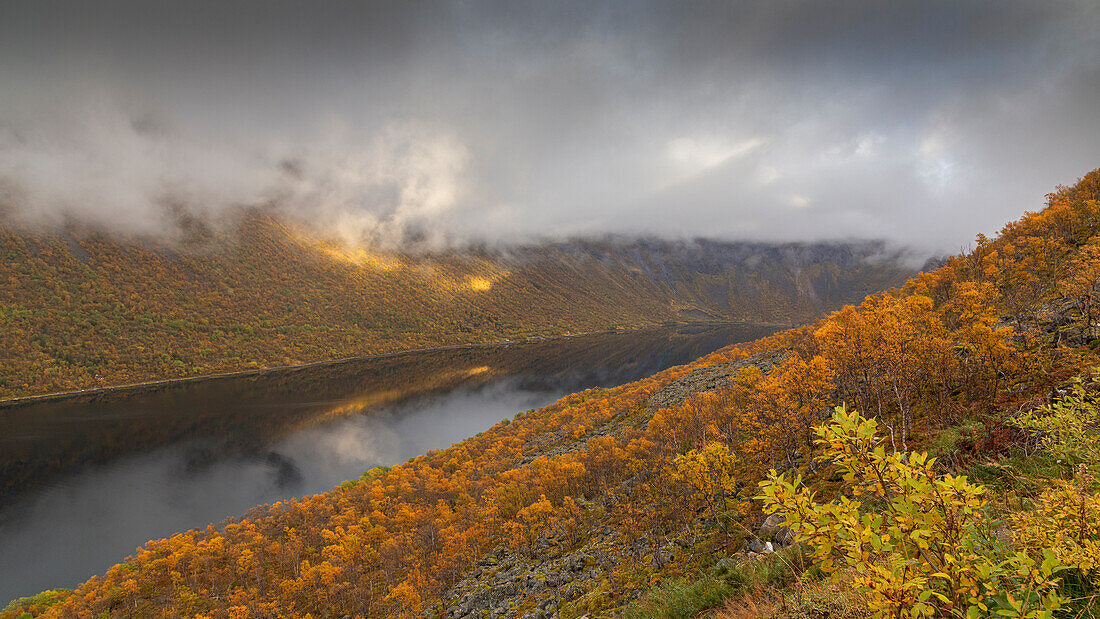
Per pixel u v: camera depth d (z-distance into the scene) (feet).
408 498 183.52
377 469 269.44
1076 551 9.45
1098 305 40.11
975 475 21.85
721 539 44.47
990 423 26.96
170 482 310.86
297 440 396.57
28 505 278.05
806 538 9.28
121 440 394.32
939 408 38.14
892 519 8.95
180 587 139.85
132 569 166.20
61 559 222.89
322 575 116.78
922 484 8.31
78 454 361.51
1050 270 65.05
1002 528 12.88
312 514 191.83
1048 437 19.44
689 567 42.27
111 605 137.08
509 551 93.40
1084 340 38.37
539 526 98.22
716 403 119.96
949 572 8.45
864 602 11.05
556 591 60.75
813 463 45.47
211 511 269.64
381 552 124.57
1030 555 10.37
